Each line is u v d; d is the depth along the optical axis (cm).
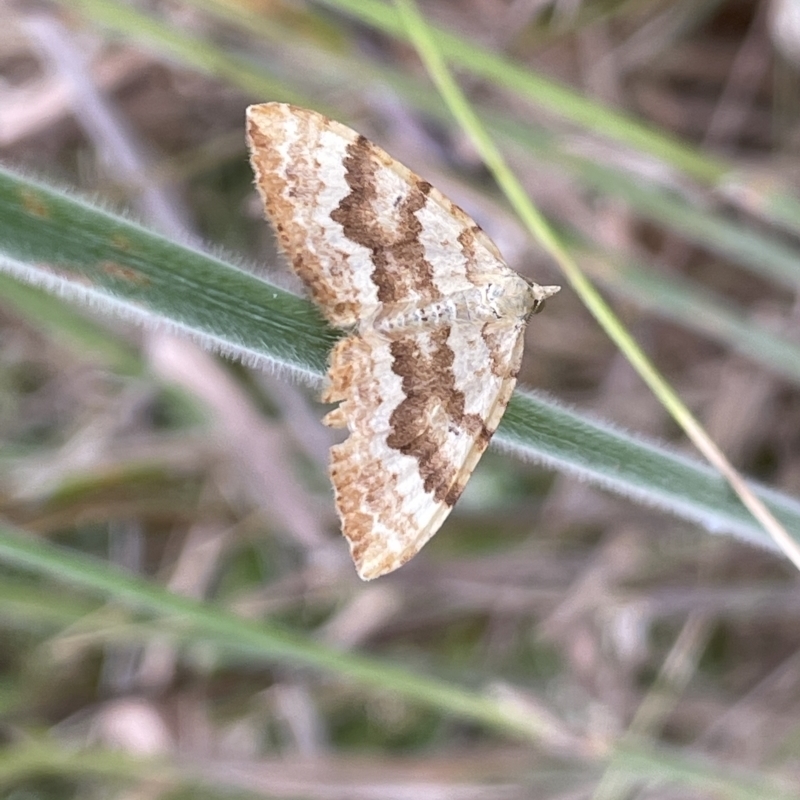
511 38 14
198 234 14
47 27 13
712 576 13
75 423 14
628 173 12
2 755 11
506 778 12
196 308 8
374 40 13
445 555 14
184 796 13
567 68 14
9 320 14
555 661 14
